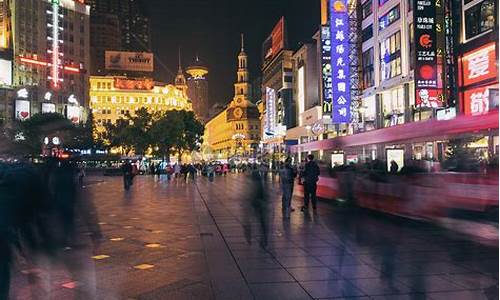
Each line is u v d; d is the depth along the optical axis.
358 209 17.09
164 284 7.27
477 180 13.73
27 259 6.32
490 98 29.47
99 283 7.32
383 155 19.48
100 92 170.25
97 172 73.44
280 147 105.81
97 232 10.53
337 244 10.34
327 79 67.75
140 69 180.62
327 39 67.88
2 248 5.04
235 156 152.88
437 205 13.74
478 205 13.65
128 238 11.48
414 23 40.12
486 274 7.59
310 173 16.84
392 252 9.34
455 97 38.81
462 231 11.91
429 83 39.91
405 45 47.12
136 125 84.75
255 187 12.45
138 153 85.50
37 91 125.44
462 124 15.20
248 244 10.52
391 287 6.89
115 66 178.62
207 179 50.59
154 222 14.51
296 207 18.50
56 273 7.37
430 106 39.88
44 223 5.95
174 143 84.69
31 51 128.88
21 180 5.21
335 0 60.91
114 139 86.62
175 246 10.39
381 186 15.86
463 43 37.84
